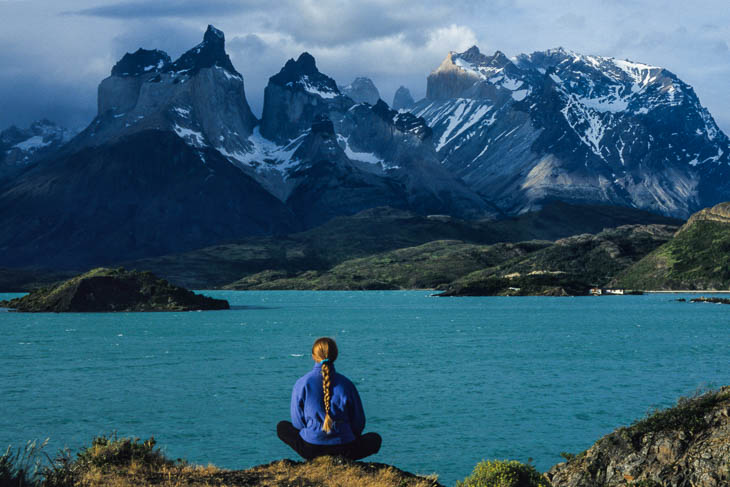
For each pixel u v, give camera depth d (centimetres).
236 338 14325
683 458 1909
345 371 8356
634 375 7725
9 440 4466
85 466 1516
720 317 19325
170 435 4619
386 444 4300
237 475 1434
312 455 1300
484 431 4650
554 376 7694
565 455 2389
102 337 14700
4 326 17962
